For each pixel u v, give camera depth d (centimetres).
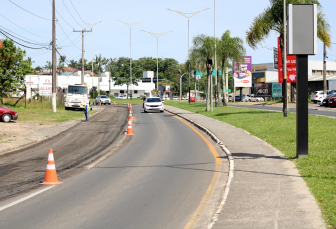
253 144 1664
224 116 3491
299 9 1248
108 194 934
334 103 4575
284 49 3047
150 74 14250
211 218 736
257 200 790
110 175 1173
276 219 660
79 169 1287
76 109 5059
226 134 2092
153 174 1175
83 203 852
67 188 1005
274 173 1056
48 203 855
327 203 727
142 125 2973
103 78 12975
